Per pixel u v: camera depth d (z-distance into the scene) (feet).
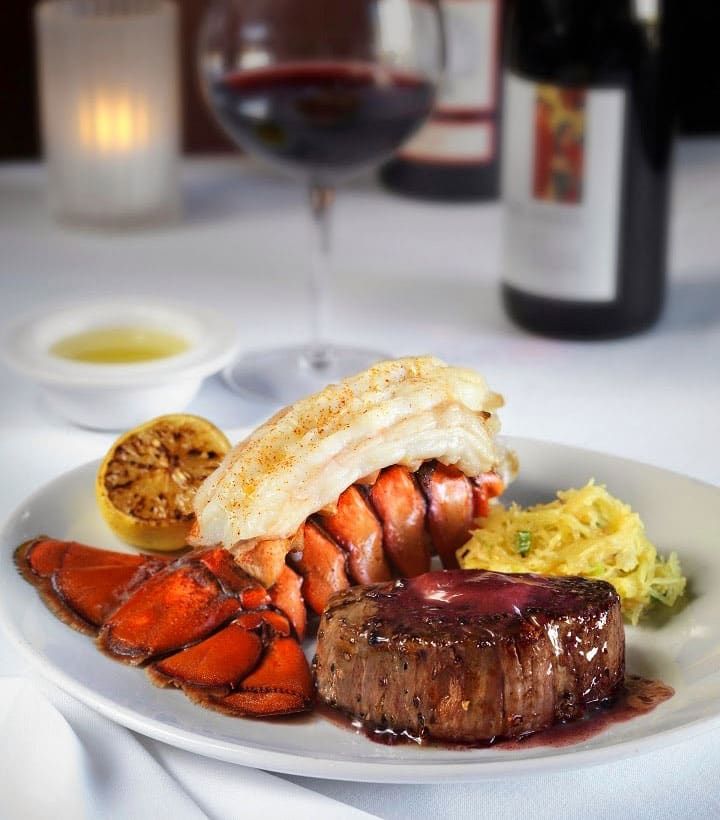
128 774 1.80
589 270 2.90
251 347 2.95
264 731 1.85
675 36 2.83
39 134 4.34
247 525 2.02
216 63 2.94
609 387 2.82
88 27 3.36
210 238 3.48
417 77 2.86
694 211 3.60
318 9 2.90
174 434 2.32
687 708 1.86
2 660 2.06
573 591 1.93
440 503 2.17
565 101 2.80
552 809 1.82
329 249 3.42
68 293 3.16
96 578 2.06
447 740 1.86
